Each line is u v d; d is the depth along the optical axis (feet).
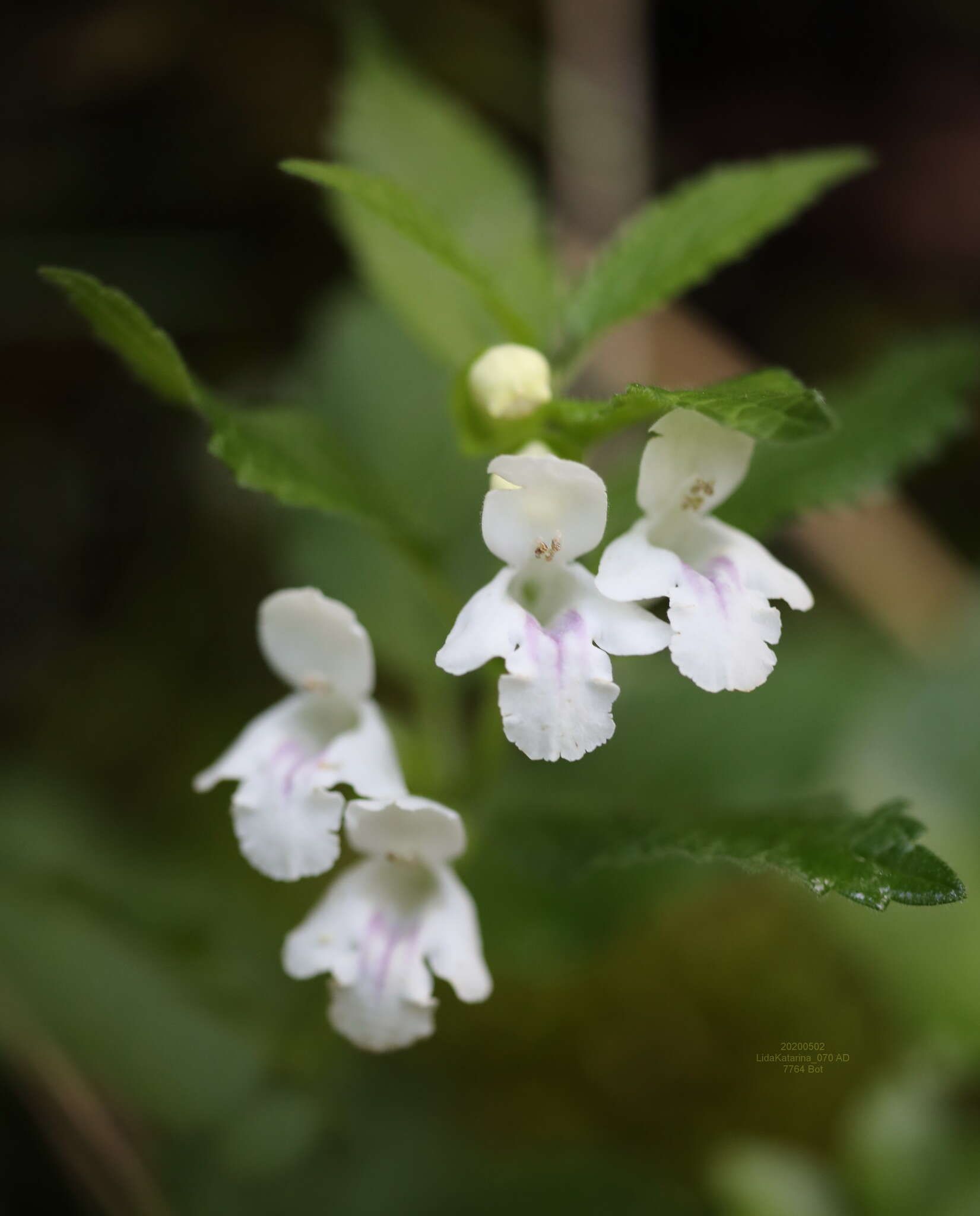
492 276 1.30
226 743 1.69
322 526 1.43
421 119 1.42
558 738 1.16
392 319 1.49
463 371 1.25
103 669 1.78
